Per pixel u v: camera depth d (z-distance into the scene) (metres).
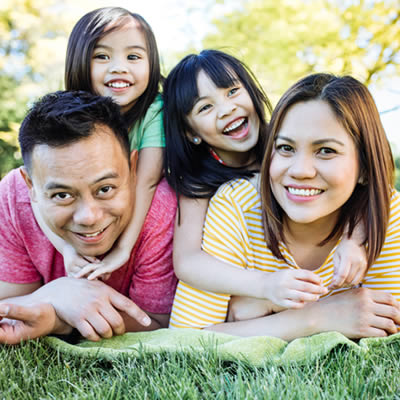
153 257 2.13
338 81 1.77
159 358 1.66
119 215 1.86
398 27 6.12
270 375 1.51
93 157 1.70
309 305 1.90
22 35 7.52
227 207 2.04
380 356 1.69
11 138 5.72
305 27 6.18
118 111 1.88
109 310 1.86
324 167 1.70
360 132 1.75
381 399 1.40
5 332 1.71
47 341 1.81
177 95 2.35
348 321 1.83
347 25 6.25
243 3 6.60
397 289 1.96
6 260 2.08
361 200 1.87
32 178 1.78
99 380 1.57
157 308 2.20
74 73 2.48
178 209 2.14
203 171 2.31
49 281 2.17
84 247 1.90
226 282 1.90
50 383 1.54
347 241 1.89
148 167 2.31
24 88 6.93
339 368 1.56
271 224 1.93
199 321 1.98
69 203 1.76
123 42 2.43
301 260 2.01
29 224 2.05
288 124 1.73
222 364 1.70
